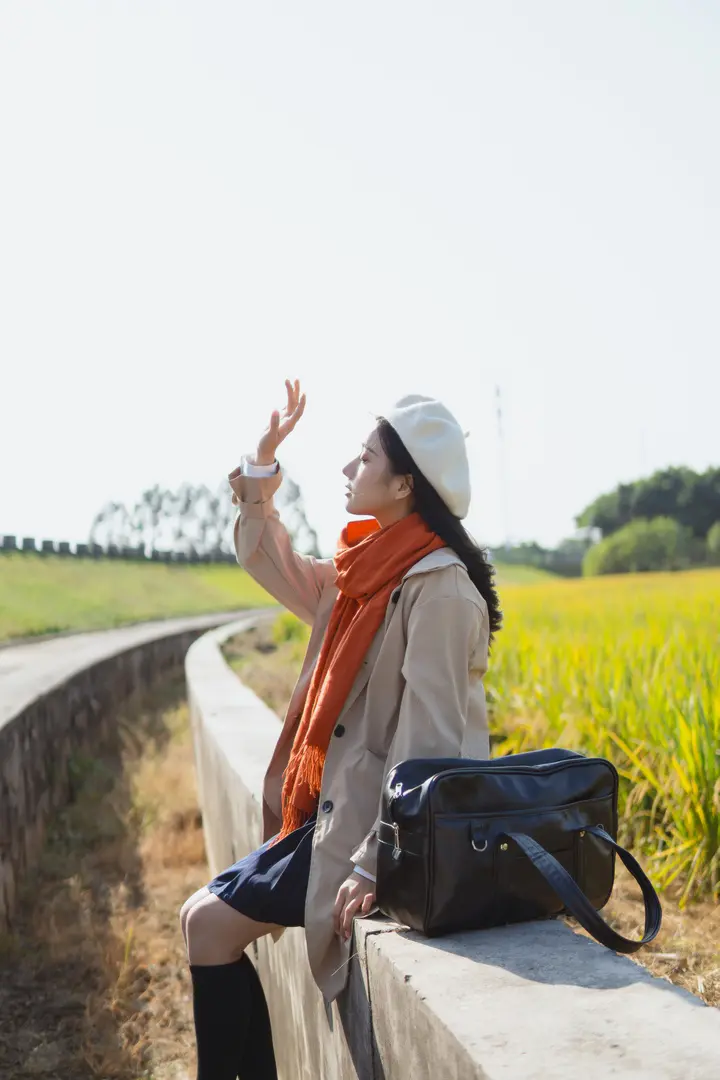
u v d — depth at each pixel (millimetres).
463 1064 1455
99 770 8711
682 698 4812
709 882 3727
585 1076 1337
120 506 116312
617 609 14906
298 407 2689
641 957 3107
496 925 1989
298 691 2617
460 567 2180
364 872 2039
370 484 2307
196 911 2271
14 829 5570
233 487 2709
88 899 5387
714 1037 1448
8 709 6566
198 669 9305
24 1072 3600
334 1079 2340
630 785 4488
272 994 3270
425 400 2342
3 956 4625
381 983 1893
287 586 2725
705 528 90562
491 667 7723
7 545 42438
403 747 2064
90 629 27828
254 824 3602
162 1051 3789
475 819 1900
